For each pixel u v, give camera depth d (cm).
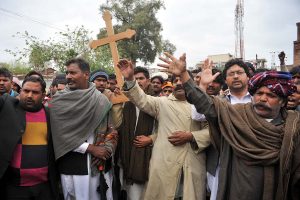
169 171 332
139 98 338
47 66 1967
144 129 369
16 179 298
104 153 334
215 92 380
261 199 230
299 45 1464
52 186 314
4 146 288
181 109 346
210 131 262
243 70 339
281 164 221
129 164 369
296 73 369
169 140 332
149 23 3634
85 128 327
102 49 1995
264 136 231
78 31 1975
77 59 345
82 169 329
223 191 243
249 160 232
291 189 228
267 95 237
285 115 241
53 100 329
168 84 471
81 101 326
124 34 385
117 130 383
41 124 311
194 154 333
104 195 340
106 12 389
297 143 225
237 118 242
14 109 301
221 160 251
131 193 370
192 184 325
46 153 310
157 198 338
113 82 558
